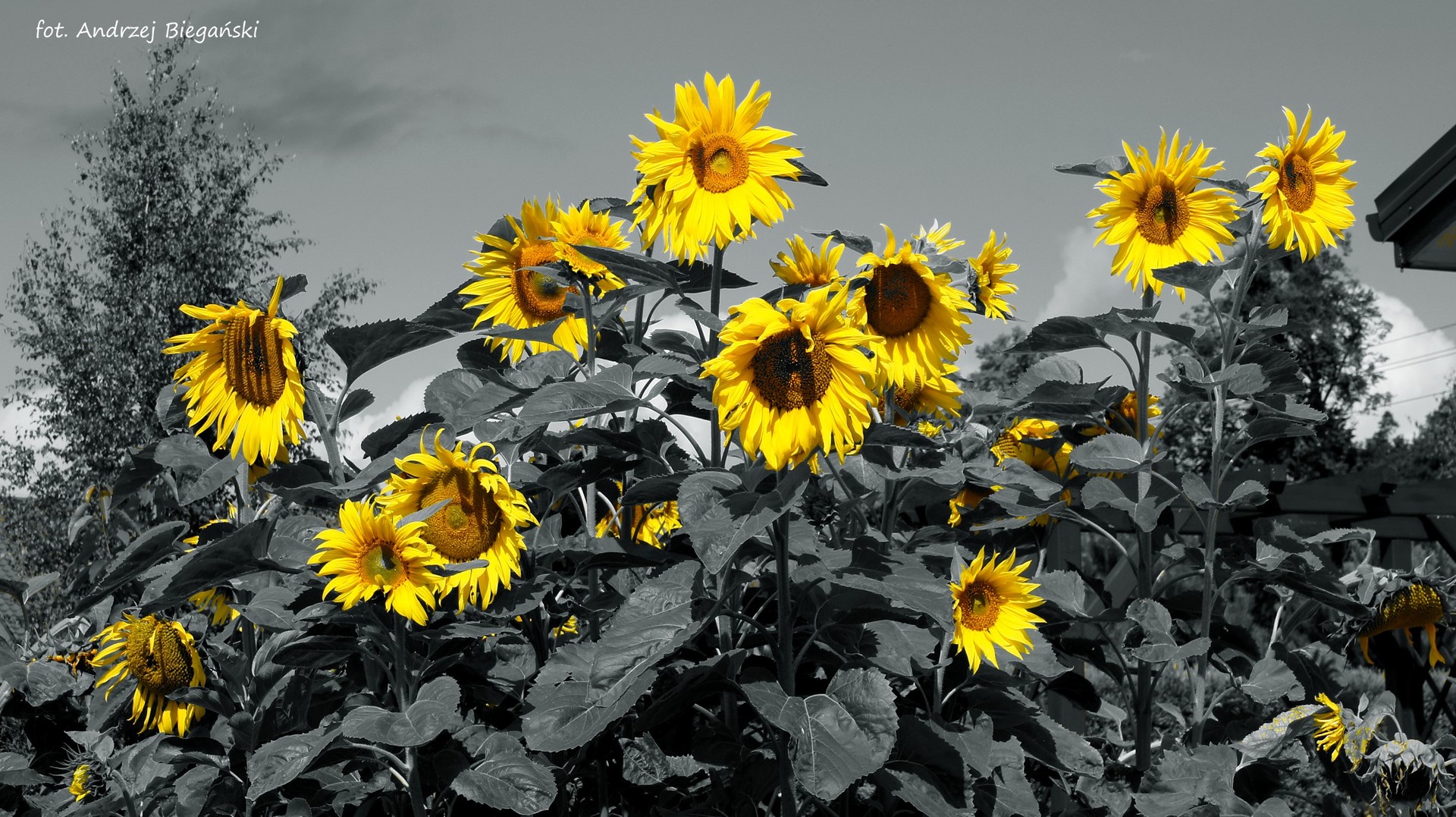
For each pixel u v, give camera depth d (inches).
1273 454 1412.4
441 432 110.3
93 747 137.3
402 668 109.9
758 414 89.4
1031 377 154.1
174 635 135.9
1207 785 129.0
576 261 122.0
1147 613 135.6
